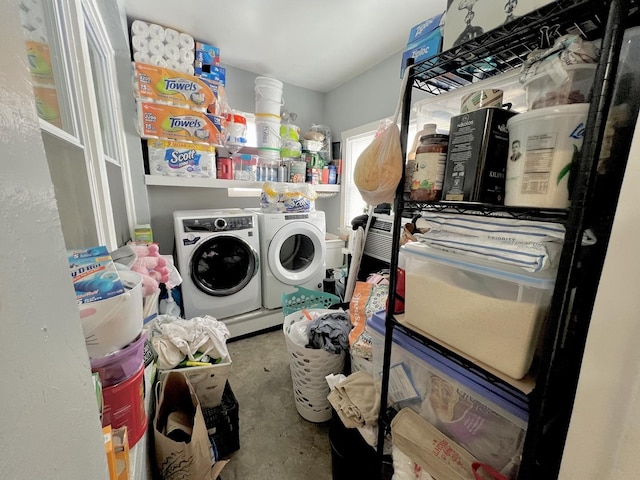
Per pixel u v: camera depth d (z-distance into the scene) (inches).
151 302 44.6
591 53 18.7
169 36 72.9
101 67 58.1
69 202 35.3
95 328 23.8
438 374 28.7
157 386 41.6
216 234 77.9
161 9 67.0
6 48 9.4
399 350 33.4
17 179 9.6
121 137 70.0
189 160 79.8
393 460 31.0
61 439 11.0
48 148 30.2
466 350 25.6
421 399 32.1
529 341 21.2
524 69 21.9
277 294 90.7
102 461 14.3
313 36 77.9
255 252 85.1
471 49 24.7
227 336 52.8
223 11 67.6
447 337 27.1
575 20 19.6
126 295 25.2
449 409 29.1
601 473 13.9
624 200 12.9
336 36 77.7
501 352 22.9
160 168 76.9
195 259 75.8
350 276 71.6
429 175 28.3
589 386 14.4
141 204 76.0
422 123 35.6
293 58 90.9
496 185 23.8
